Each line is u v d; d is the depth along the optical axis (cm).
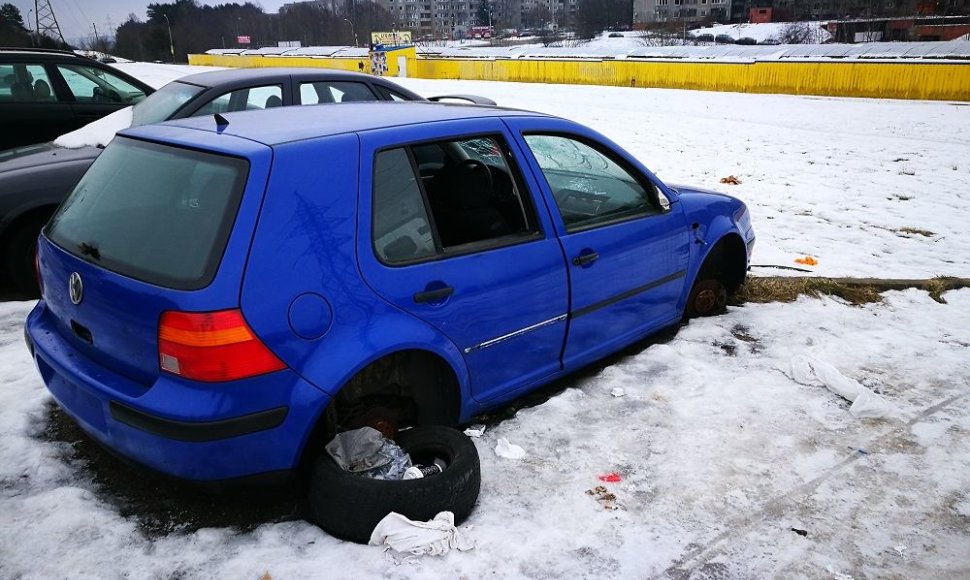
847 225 837
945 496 318
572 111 1962
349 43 12562
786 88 2673
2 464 319
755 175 1109
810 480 327
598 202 398
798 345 476
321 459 281
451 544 269
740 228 512
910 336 499
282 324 259
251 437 258
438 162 348
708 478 325
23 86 774
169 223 272
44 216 523
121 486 307
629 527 290
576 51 3978
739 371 435
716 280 525
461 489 280
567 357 382
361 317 279
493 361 338
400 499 268
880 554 281
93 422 284
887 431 371
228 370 249
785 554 279
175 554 266
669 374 426
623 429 364
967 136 1538
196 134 304
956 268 682
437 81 3544
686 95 2545
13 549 265
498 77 3781
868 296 571
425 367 314
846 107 2106
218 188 268
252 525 285
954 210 912
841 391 405
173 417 249
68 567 257
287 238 264
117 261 273
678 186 509
